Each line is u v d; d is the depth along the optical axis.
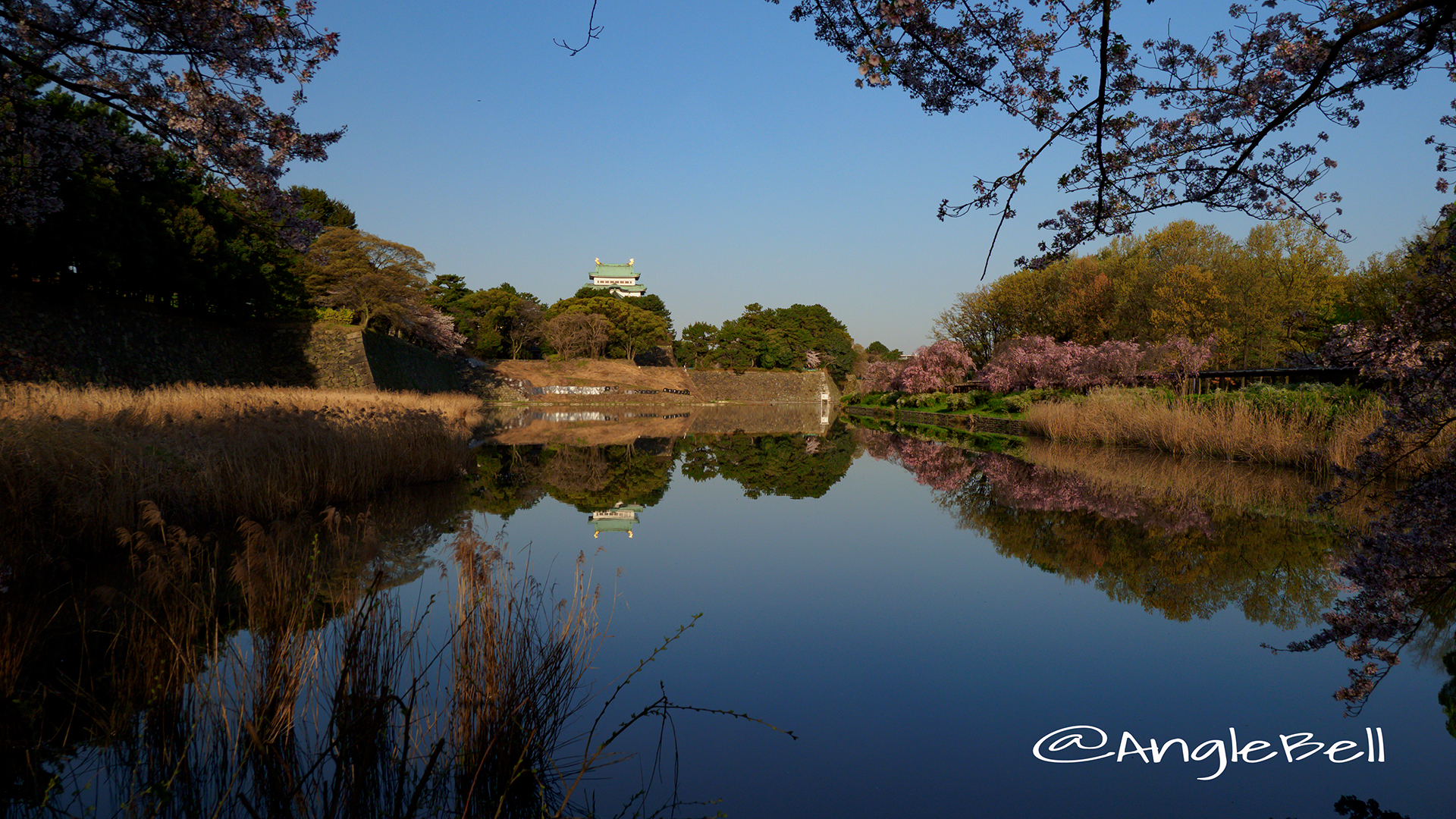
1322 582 7.09
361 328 37.59
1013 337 43.81
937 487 14.23
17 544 6.57
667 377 77.69
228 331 32.09
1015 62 3.86
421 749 3.90
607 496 13.11
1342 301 28.28
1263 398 16.77
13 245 19.94
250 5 5.05
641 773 3.84
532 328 72.38
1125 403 21.09
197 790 3.51
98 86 5.27
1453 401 4.28
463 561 4.33
